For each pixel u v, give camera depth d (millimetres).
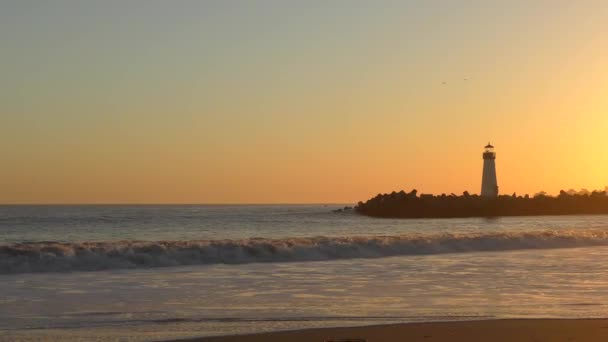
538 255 30344
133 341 12031
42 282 19828
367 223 91188
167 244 26406
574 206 139625
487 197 126875
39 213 138375
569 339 12141
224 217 112062
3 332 12789
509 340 12031
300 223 87500
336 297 17344
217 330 13070
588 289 18953
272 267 24547
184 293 17859
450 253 31484
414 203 126000
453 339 12070
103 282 19953
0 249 23281
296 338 12180
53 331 12914
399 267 24766
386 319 14305
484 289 18875
